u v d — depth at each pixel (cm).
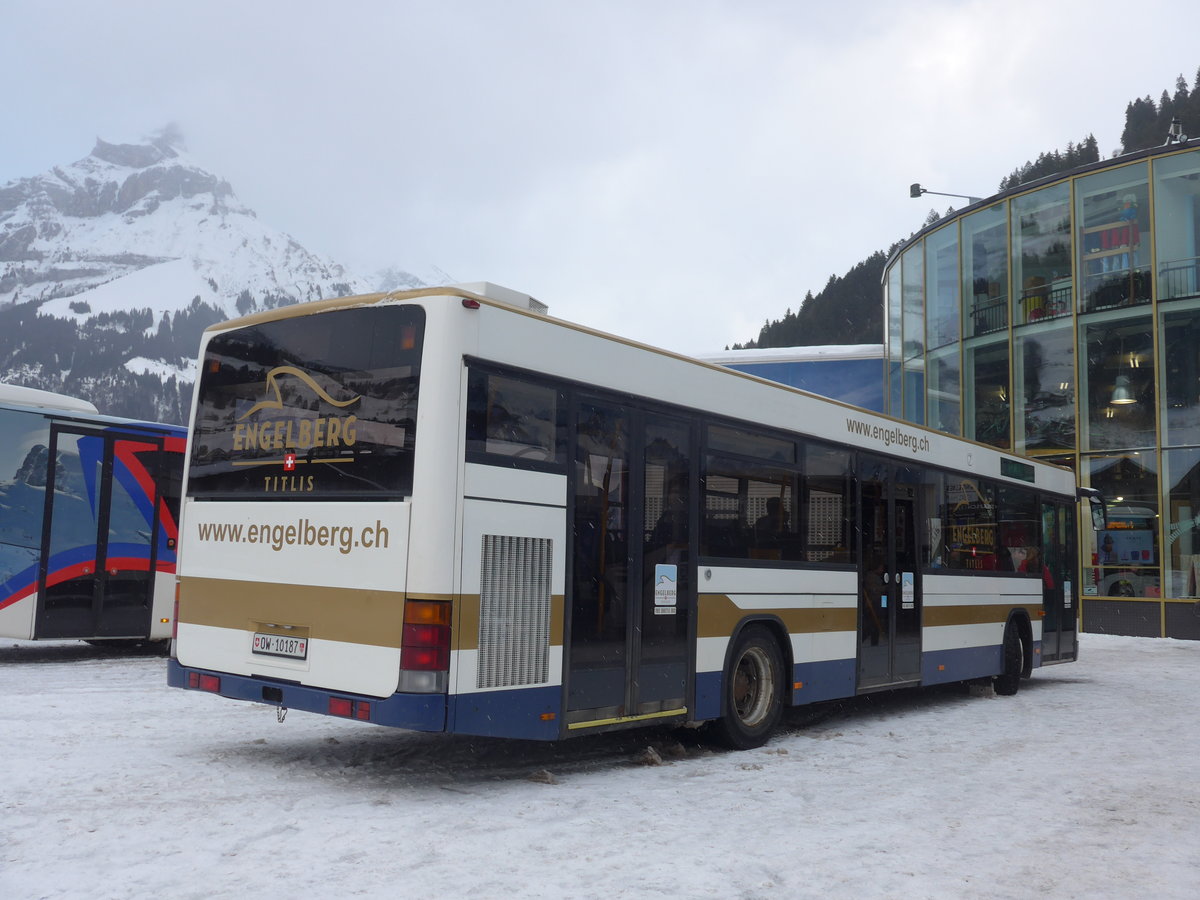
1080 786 716
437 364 618
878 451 1055
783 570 895
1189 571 2261
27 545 1190
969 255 2708
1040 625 1392
